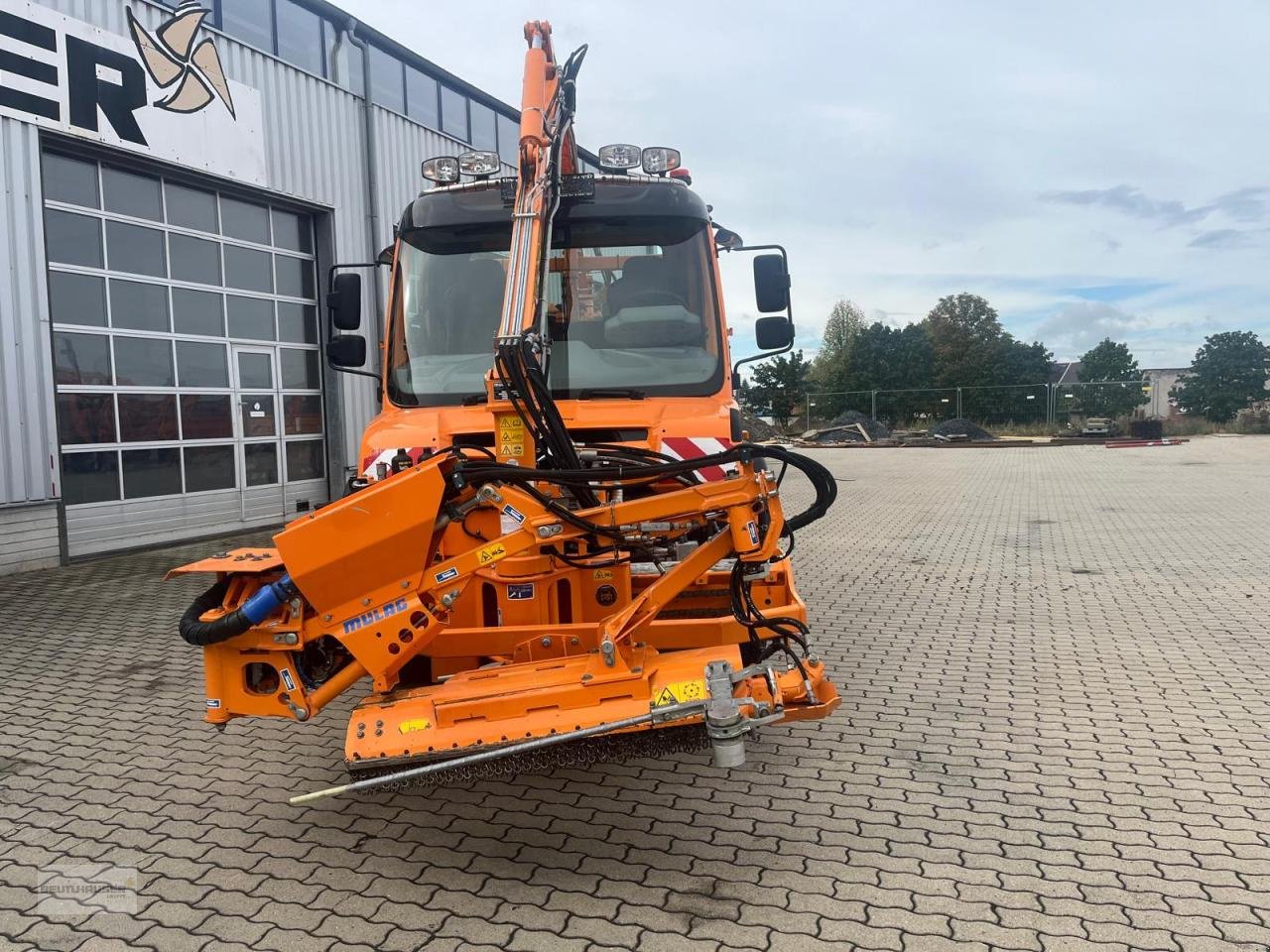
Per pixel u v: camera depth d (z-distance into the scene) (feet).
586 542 12.95
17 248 29.53
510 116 58.95
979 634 22.24
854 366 198.80
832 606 25.36
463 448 13.46
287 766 14.74
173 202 36.09
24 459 29.89
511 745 10.13
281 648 10.95
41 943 9.80
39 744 15.67
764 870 11.10
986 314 210.18
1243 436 127.95
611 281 16.35
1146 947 9.39
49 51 30.42
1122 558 32.45
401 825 12.51
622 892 10.66
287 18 40.81
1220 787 13.28
